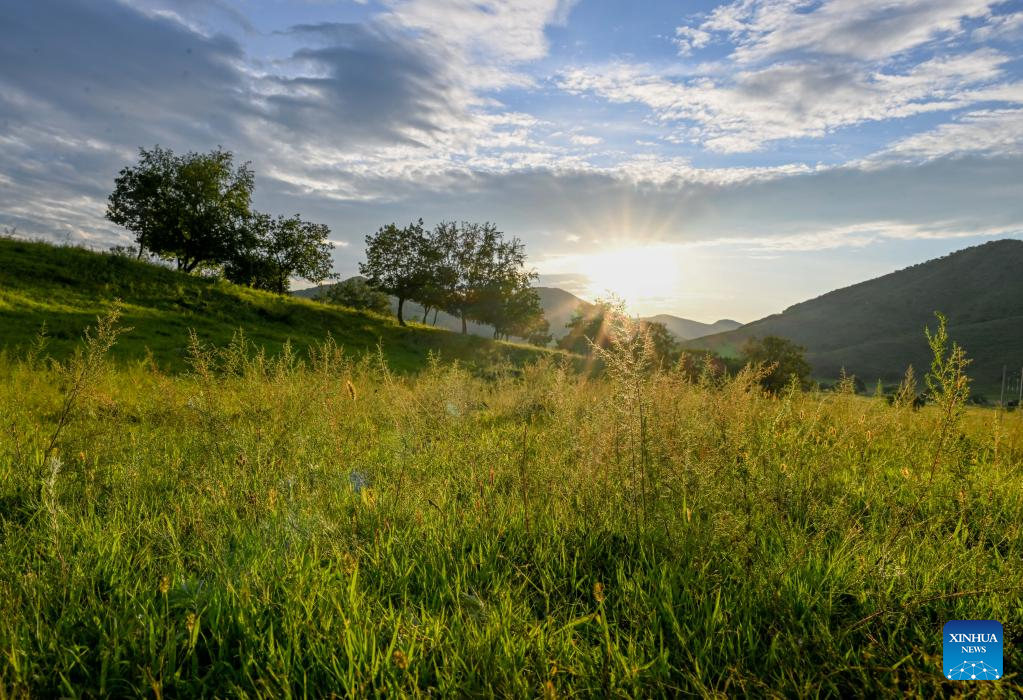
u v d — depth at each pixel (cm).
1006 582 309
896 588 327
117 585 333
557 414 550
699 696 247
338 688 251
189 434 609
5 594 307
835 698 253
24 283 2609
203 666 278
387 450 561
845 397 651
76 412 629
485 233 6381
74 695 245
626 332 409
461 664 260
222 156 6047
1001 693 234
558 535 398
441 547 383
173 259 6041
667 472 407
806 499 437
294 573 334
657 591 322
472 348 3603
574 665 265
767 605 309
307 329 3459
